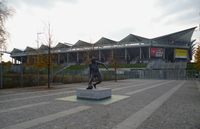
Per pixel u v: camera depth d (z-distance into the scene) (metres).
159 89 23.38
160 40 85.19
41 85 27.75
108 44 88.19
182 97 16.02
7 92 18.97
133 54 91.19
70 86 26.48
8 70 25.42
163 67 70.06
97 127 7.39
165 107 11.52
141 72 68.81
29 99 14.45
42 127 7.36
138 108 11.18
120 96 16.42
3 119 8.52
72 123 7.93
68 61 99.00
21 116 9.08
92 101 13.67
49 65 24.72
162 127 7.44
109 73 54.16
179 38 91.44
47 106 11.66
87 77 37.94
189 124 7.85
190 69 65.06
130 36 88.06
